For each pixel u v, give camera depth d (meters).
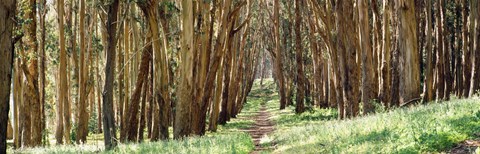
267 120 40.91
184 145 14.48
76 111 31.56
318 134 14.71
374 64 31.03
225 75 36.84
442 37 34.66
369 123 13.30
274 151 14.65
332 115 33.56
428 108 13.55
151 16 20.03
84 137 27.30
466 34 33.34
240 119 43.66
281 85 50.44
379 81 30.98
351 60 23.02
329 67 40.84
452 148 8.10
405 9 17.38
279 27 50.75
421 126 9.62
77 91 31.27
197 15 22.61
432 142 8.30
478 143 7.98
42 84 25.36
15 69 26.53
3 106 9.69
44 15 25.31
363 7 21.73
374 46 31.02
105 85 15.31
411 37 17.39
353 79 23.11
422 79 38.59
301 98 40.09
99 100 38.19
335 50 28.12
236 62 41.16
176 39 24.12
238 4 25.94
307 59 51.09
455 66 41.88
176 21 24.53
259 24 56.59
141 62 22.25
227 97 36.97
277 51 48.34
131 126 22.75
